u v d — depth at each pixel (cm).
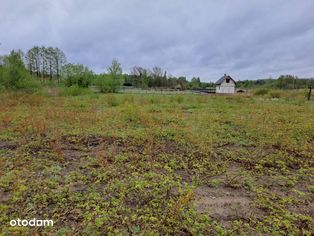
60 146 502
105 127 685
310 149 526
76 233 233
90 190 320
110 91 3044
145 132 625
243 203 301
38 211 269
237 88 4947
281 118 879
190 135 598
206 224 253
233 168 420
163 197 307
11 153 452
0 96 1430
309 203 306
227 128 719
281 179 376
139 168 399
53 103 1312
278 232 244
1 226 240
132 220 256
